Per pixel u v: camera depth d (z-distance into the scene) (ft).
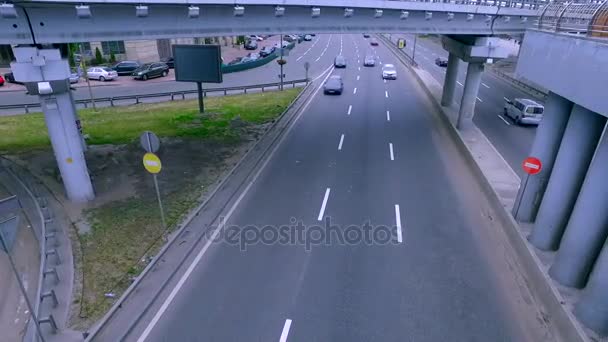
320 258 32.91
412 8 56.80
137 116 78.74
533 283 29.60
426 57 180.45
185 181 47.34
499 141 63.36
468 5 59.93
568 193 29.81
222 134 66.28
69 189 41.09
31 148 58.70
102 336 24.61
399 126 72.84
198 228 36.99
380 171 51.37
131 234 35.78
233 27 47.39
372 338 25.11
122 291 28.58
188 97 99.30
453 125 70.08
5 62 132.36
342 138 65.10
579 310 24.70
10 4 31.27
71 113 38.86
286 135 66.59
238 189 45.60
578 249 26.50
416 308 27.48
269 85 106.01
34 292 29.81
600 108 22.70
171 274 30.45
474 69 63.98
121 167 51.29
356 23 56.70
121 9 38.68
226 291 28.99
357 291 29.12
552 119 32.86
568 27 30.66
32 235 36.68
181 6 42.22
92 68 119.14
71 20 35.94
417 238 35.86
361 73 136.46
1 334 26.71
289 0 47.70
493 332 25.48
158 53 152.56
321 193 44.75
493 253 33.71
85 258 32.19
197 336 25.13
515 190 43.34
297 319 26.53
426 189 45.93
